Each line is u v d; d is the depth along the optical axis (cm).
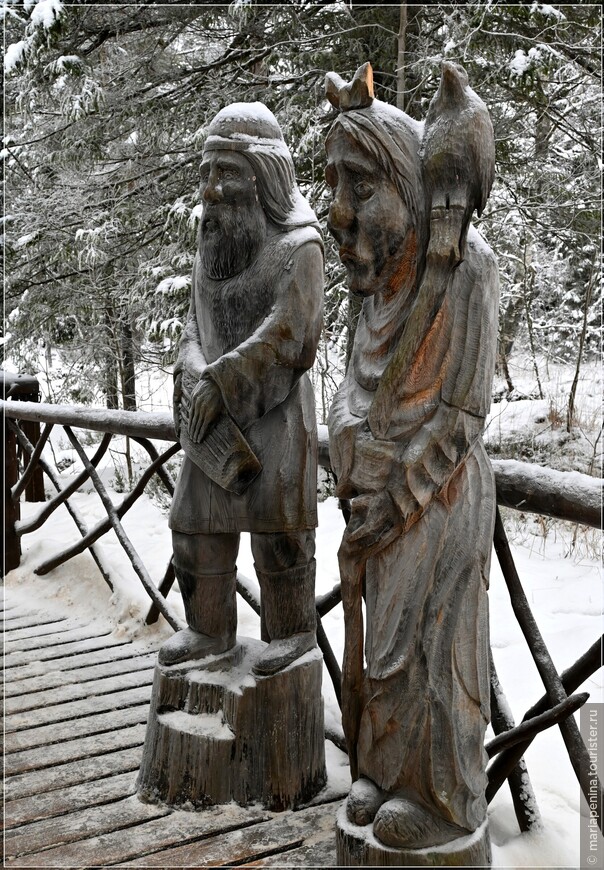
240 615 404
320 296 239
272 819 239
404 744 185
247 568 486
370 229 184
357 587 192
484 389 182
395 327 189
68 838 233
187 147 768
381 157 180
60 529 563
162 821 240
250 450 239
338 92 189
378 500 185
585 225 738
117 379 1027
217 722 247
